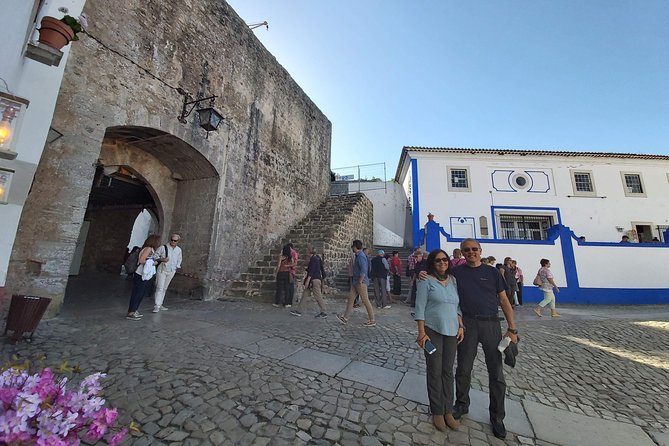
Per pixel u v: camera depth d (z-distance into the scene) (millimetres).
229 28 9258
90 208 14719
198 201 8773
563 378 4066
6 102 3053
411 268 9516
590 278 11414
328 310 7508
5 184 3211
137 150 8148
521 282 10477
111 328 4734
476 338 2848
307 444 2369
